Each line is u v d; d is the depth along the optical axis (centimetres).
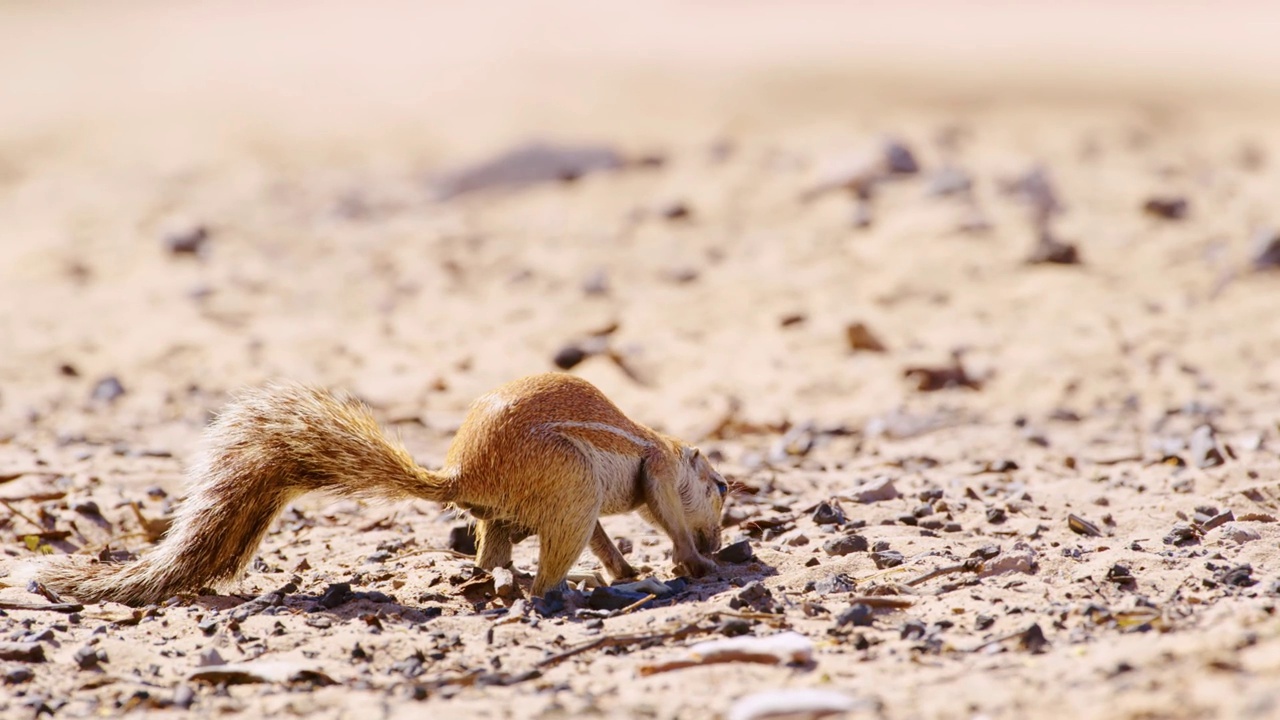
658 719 534
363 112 4534
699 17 6969
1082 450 1234
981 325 1802
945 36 6141
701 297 2006
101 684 612
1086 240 2211
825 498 1032
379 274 2242
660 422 1443
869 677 577
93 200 2888
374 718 555
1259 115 4072
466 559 866
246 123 4353
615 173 2956
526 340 1805
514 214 2709
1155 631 616
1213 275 1981
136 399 1543
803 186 2664
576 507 743
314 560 895
